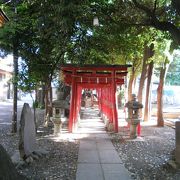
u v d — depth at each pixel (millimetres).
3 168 5121
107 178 8414
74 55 15055
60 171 9031
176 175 8531
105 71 16609
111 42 14891
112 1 11859
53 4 10250
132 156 11078
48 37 12984
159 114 19562
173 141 14148
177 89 47969
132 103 14695
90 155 11188
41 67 16234
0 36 13773
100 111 26016
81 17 10680
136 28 12602
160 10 11023
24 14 14656
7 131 16531
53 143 13297
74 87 16500
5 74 48812
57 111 15070
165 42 17359
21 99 48562
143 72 21484
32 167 9352
